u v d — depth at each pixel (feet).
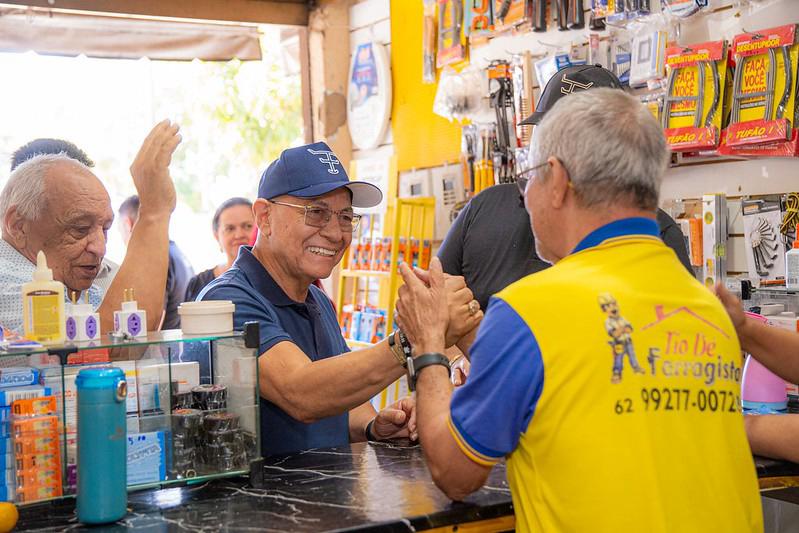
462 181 15.19
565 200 4.85
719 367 4.74
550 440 4.50
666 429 4.47
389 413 7.16
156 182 7.06
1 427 5.14
